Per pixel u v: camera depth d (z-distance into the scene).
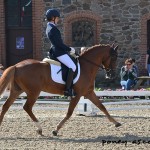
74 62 13.27
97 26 25.81
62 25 25.81
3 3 25.83
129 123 15.00
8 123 15.09
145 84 24.44
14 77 12.88
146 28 25.91
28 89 12.86
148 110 18.34
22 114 17.14
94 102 13.87
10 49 26.39
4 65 25.94
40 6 25.70
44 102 18.25
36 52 25.81
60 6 25.77
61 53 13.14
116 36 25.92
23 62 13.10
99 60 13.80
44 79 12.97
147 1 25.84
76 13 25.75
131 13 25.88
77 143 11.99
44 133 13.41
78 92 13.32
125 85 21.66
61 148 11.39
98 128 14.13
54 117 16.33
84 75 13.40
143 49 25.92
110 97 21.03
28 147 11.53
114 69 14.08
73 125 14.64
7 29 26.23
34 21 25.73
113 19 25.88
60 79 13.10
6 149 11.29
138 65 25.95
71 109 13.28
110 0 25.83
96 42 25.88
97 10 25.83
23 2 26.08
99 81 25.52
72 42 25.91
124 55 25.91
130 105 19.45
